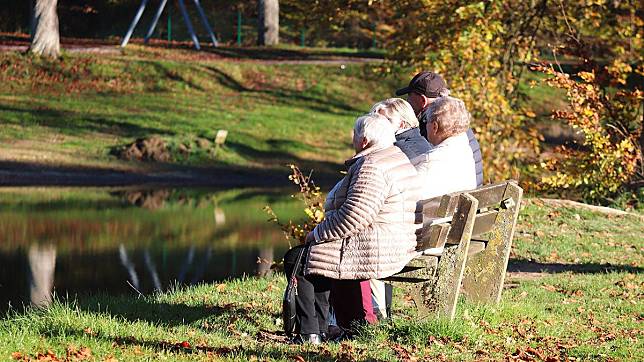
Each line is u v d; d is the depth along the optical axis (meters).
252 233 18.22
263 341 7.27
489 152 18.44
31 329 7.11
